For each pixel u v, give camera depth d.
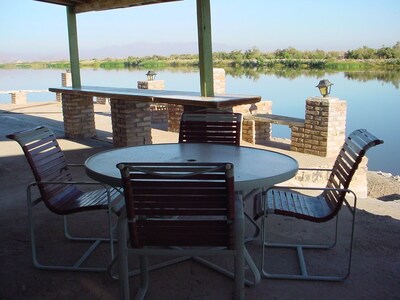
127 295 2.23
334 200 2.70
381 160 10.26
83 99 8.00
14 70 58.31
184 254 2.15
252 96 5.51
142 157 2.84
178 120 8.62
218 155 2.88
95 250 3.18
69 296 2.53
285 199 2.95
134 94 6.11
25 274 2.81
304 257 3.02
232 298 2.47
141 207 2.08
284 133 10.22
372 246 3.20
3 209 4.14
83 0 7.52
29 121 10.59
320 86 6.47
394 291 2.54
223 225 2.11
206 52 5.40
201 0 5.24
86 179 5.21
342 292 2.53
